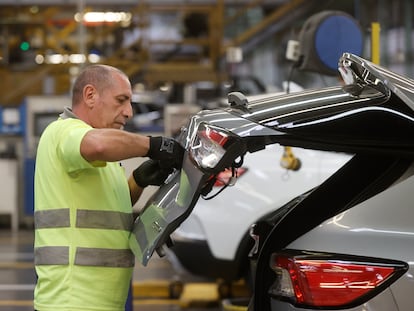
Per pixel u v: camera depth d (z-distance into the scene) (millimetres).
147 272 11945
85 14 20781
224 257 8516
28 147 17234
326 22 7840
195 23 21391
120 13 20844
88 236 4340
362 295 3779
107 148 4070
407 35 18188
